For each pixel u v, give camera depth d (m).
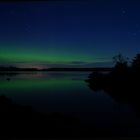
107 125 6.36
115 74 19.30
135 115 8.38
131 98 12.88
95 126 6.16
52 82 30.25
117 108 10.23
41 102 12.56
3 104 8.73
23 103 11.60
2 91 18.09
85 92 17.61
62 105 11.53
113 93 15.74
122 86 16.83
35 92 17.94
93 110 9.91
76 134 4.84
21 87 22.19
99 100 13.23
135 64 17.50
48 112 8.31
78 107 10.86
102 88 19.48
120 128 5.85
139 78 16.41
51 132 4.93
